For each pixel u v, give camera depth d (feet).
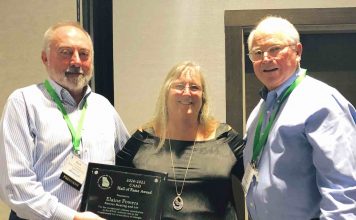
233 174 7.52
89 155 7.03
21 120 6.72
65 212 6.50
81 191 6.89
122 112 10.37
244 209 9.98
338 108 6.03
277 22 6.66
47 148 6.75
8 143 6.62
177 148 7.51
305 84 6.46
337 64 10.89
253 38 6.74
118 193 6.82
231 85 10.18
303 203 6.23
